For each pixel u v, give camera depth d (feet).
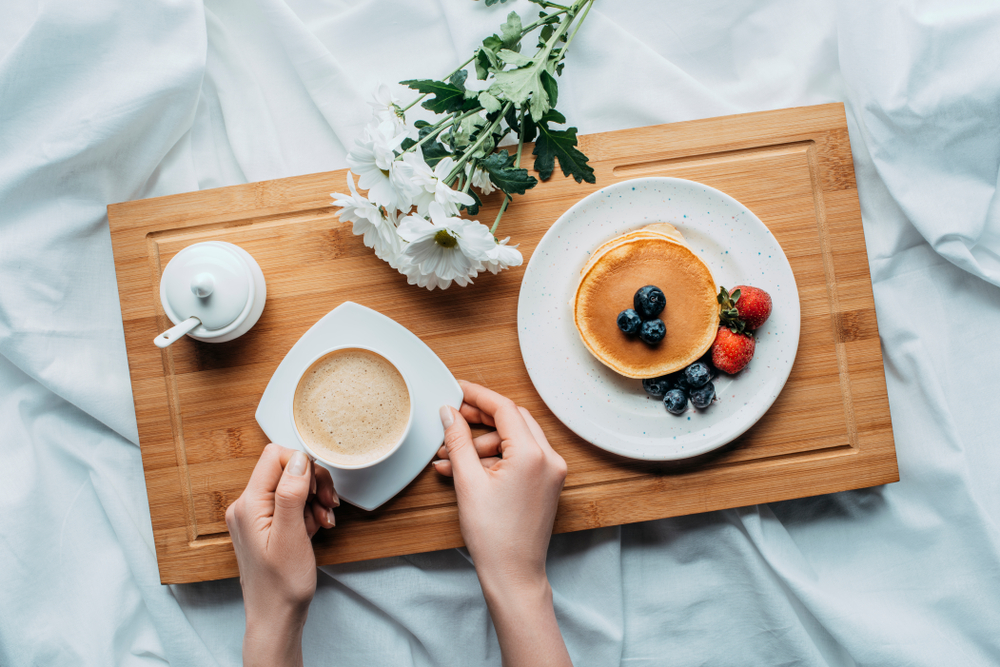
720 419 5.74
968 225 6.15
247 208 5.96
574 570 6.48
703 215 5.82
